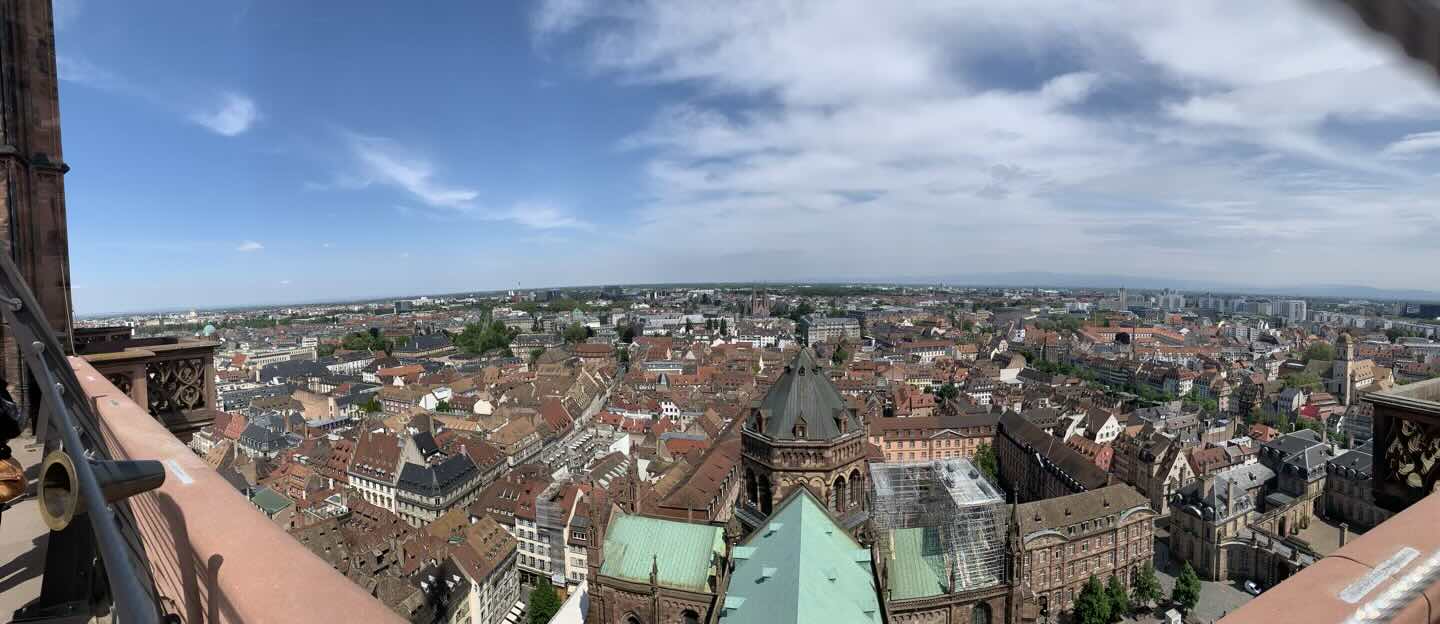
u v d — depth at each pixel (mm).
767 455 47000
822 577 33969
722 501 91875
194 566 5086
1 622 9328
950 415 163750
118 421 8508
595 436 166250
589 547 47875
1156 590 80062
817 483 46000
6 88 18359
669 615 45781
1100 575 82500
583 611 71500
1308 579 4949
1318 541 91562
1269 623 4410
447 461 115812
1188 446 119500
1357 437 148250
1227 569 88500
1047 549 79188
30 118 19188
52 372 6617
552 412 172625
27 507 13039
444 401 199250
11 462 9188
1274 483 111438
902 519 56062
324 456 130375
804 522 38594
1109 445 129375
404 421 162500
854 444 47812
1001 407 182750
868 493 57375
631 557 48250
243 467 116125
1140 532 84625
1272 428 160750
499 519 98250
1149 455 115688
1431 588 4680
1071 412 160375
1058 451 117375
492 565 83062
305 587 4473
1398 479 12234
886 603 35594
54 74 19891
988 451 138250
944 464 60031
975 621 49781
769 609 31594
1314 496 99562
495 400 196000
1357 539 5527
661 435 143375
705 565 46844
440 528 86438
